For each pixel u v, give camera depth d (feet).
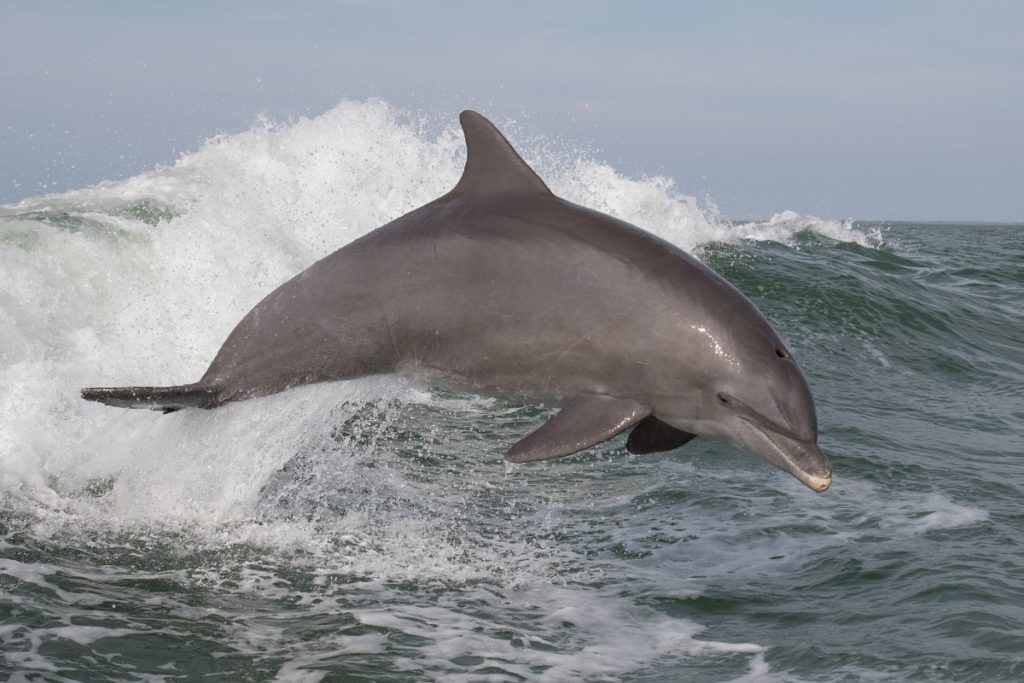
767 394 14.55
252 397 17.39
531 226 16.14
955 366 41.47
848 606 17.29
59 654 14.20
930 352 42.96
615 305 15.25
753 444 14.75
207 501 20.92
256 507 21.09
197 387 17.12
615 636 16.15
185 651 14.69
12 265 29.27
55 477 21.42
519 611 16.99
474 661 14.89
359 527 20.53
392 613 16.55
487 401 30.99
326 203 44.86
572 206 16.44
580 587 18.17
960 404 35.58
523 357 15.75
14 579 16.67
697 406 15.01
